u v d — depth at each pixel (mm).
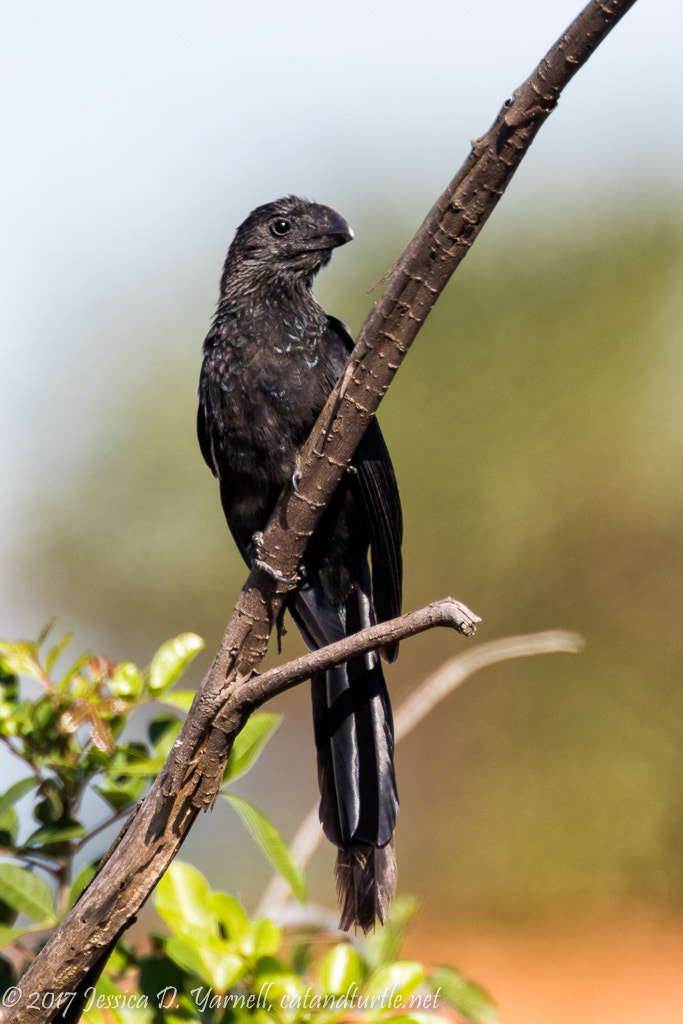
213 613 22125
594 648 19641
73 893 3910
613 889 17875
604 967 14914
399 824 19438
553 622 20016
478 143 3230
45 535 22281
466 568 21016
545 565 20547
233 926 3680
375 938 4305
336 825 4340
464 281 21922
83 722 3834
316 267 5184
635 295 21141
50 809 4105
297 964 4328
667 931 16766
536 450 20906
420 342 21969
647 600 19641
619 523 20203
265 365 5027
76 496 22172
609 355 20984
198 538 22031
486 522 20984
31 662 4016
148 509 22031
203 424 5516
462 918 17984
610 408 20719
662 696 19000
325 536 5000
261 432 5035
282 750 19328
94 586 22312
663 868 17984
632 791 18328
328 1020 3498
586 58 3080
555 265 21625
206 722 3521
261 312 5105
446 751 19828
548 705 19281
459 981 4250
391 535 5062
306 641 5109
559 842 18250
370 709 4539
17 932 3826
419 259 3357
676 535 19812
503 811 18688
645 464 20312
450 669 4641
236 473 5176
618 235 21469
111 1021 3633
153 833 3498
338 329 5234
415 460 21531
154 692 4074
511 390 21250
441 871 18797
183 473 22016
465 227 3305
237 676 3648
